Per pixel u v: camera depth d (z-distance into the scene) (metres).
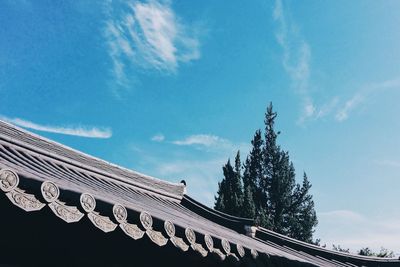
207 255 3.64
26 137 5.95
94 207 2.67
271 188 31.05
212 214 8.45
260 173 31.89
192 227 3.49
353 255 11.56
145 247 3.64
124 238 3.44
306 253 10.13
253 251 4.04
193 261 3.98
